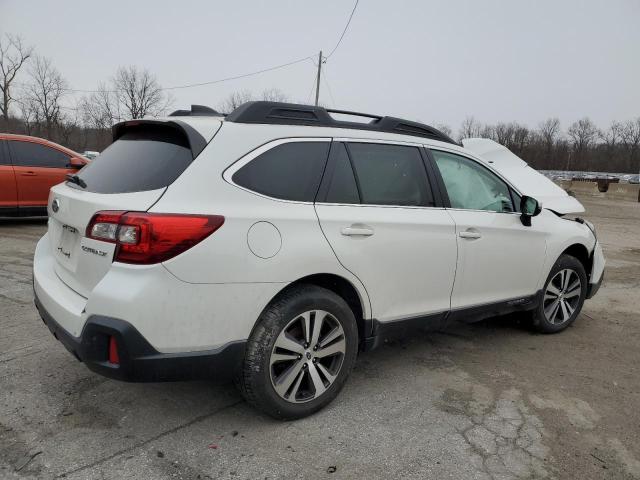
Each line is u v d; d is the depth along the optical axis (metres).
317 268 2.88
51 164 9.50
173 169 2.63
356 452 2.70
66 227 2.98
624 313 5.61
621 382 3.74
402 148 3.53
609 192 39.72
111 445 2.66
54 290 2.88
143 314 2.38
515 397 3.42
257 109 2.96
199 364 2.56
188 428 2.85
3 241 7.96
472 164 4.02
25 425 2.81
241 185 2.71
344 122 3.32
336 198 3.07
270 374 2.79
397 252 3.26
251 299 2.65
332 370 3.10
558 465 2.67
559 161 99.38
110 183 2.78
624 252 10.48
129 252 2.41
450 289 3.66
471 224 3.73
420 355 4.11
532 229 4.27
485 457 2.70
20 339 3.98
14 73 52.75
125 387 3.28
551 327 4.71
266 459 2.60
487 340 4.54
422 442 2.82
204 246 2.49
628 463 2.72
